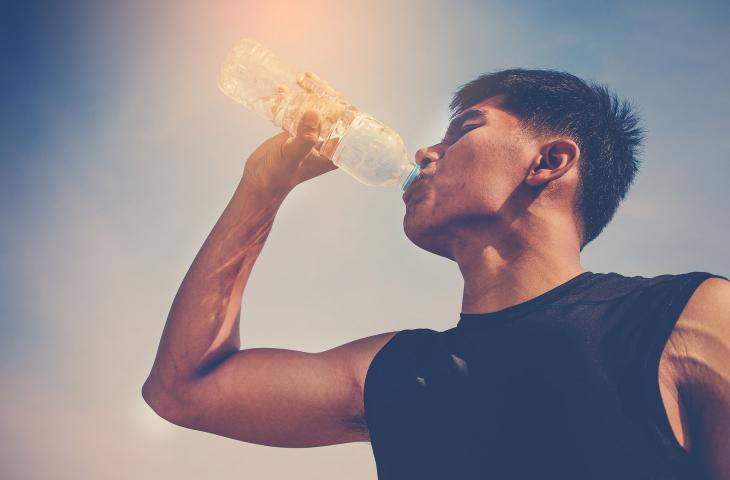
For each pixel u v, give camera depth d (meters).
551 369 1.13
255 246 1.52
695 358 1.04
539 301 1.22
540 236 1.30
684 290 1.09
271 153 1.46
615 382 1.08
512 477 1.10
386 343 1.36
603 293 1.19
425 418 1.22
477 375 1.20
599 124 1.42
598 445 1.05
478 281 1.33
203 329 1.49
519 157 1.34
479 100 1.47
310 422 1.42
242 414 1.45
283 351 1.47
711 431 1.01
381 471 1.27
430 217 1.36
